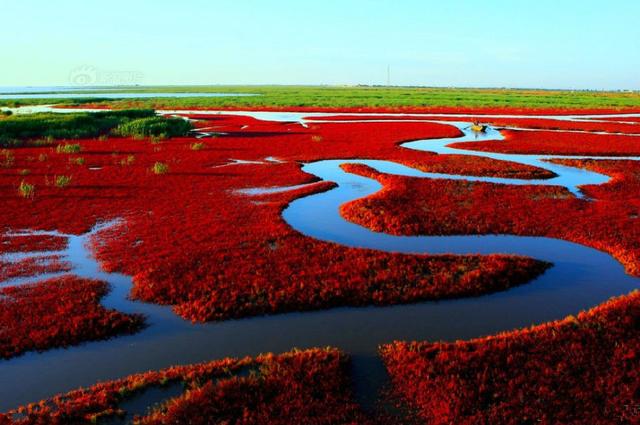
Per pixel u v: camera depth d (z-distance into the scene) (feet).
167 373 32.40
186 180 94.07
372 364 34.12
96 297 43.32
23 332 37.14
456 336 37.83
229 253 53.16
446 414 28.25
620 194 81.61
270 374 32.09
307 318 40.98
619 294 44.98
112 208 72.49
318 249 54.80
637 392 29.60
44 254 53.57
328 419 28.04
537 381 30.73
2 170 100.94
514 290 46.26
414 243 58.75
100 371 33.40
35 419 28.12
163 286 44.96
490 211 70.59
